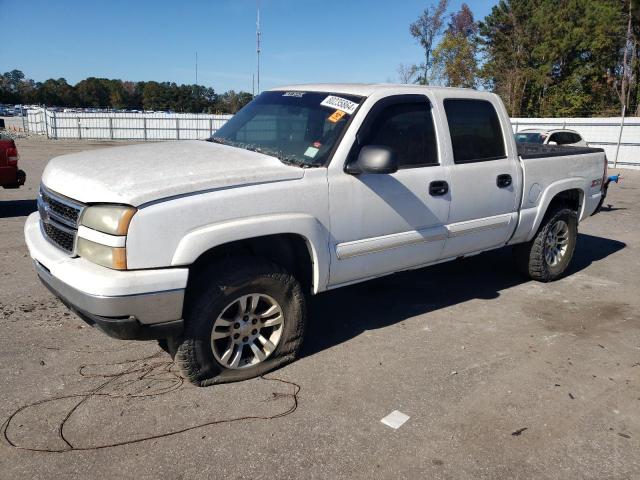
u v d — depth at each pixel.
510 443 2.98
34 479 2.56
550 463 2.82
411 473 2.71
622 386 3.65
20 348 3.87
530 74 41.56
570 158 5.68
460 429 3.09
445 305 5.10
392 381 3.60
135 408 3.17
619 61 38.84
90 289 2.89
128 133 34.31
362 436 2.99
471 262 6.62
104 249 2.97
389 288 5.54
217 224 3.16
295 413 3.18
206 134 35.28
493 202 4.81
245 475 2.65
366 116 3.88
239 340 3.50
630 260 7.07
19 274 5.55
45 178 3.65
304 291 3.86
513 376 3.73
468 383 3.61
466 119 4.61
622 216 10.63
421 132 4.25
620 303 5.32
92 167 3.47
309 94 4.33
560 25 39.69
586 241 8.24
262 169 3.44
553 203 5.73
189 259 3.06
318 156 3.74
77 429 2.95
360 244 3.87
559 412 3.30
